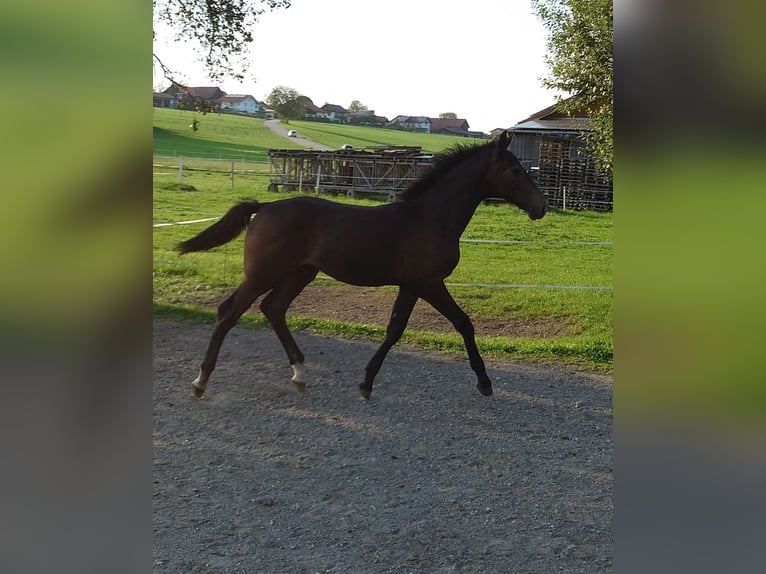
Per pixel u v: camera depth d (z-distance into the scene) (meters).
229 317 4.75
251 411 4.65
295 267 4.77
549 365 5.99
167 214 13.73
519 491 3.64
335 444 4.18
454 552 2.99
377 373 5.30
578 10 7.86
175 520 3.14
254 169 26.92
